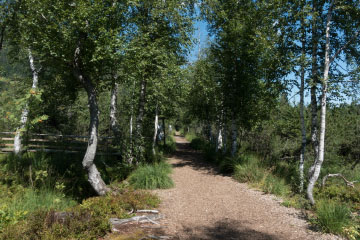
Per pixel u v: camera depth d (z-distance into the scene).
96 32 6.53
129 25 7.79
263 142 12.06
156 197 6.58
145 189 7.88
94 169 7.04
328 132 10.40
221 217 5.53
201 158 15.87
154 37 10.46
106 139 12.73
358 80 6.18
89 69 7.49
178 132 62.62
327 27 6.36
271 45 7.33
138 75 8.55
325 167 9.58
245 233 4.64
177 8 10.23
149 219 5.12
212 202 6.68
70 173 9.58
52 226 3.94
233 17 11.93
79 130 17.23
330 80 6.43
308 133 10.81
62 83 9.76
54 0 6.32
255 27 10.16
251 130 12.91
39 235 3.69
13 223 4.21
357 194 6.68
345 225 4.59
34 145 12.10
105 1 6.96
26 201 6.17
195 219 5.37
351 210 5.59
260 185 8.12
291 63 6.92
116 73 8.09
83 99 16.91
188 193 7.59
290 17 7.12
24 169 9.21
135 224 4.82
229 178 9.63
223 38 11.99
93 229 4.14
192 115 19.95
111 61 6.85
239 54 11.47
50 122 15.05
